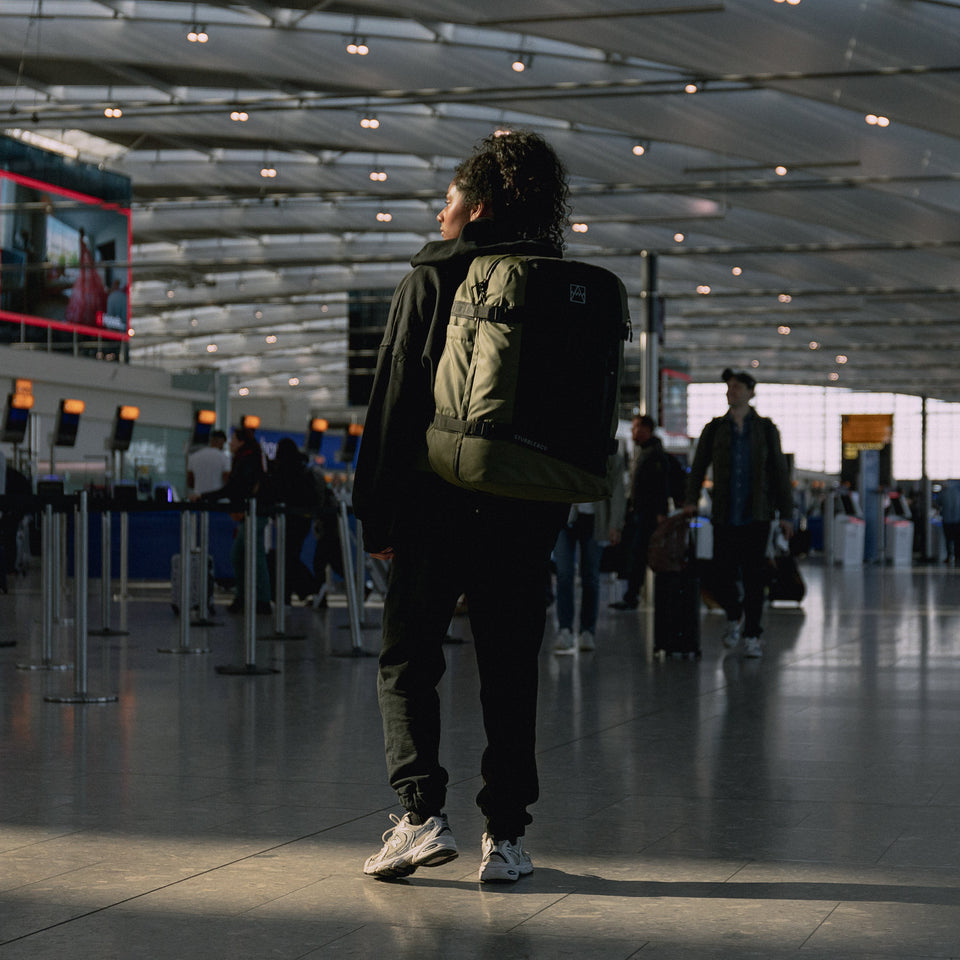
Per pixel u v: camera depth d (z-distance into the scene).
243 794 3.86
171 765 4.35
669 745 4.84
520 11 17.06
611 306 2.98
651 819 3.55
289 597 13.20
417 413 2.95
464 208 3.11
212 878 2.89
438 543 3.00
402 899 2.73
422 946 2.40
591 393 2.91
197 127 27.48
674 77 21.20
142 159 33.34
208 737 4.97
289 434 29.92
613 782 4.09
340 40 21.56
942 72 17.05
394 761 2.98
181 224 36.94
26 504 6.11
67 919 2.57
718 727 5.32
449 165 31.31
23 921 2.55
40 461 27.23
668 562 8.38
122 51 22.28
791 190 26.17
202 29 21.78
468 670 7.48
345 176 32.06
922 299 36.16
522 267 2.86
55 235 31.14
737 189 26.16
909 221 25.73
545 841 3.29
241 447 12.23
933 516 33.84
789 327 45.16
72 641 9.41
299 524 12.98
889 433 30.50
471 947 2.40
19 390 17.34
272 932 2.49
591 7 16.77
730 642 9.12
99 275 32.47
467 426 2.84
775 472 8.55
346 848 3.19
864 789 3.98
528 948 2.39
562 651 8.56
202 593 10.96
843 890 2.81
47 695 6.20
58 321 31.19
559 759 4.53
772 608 13.73
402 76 21.58
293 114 26.91
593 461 2.91
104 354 33.16
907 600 15.38
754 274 37.12
